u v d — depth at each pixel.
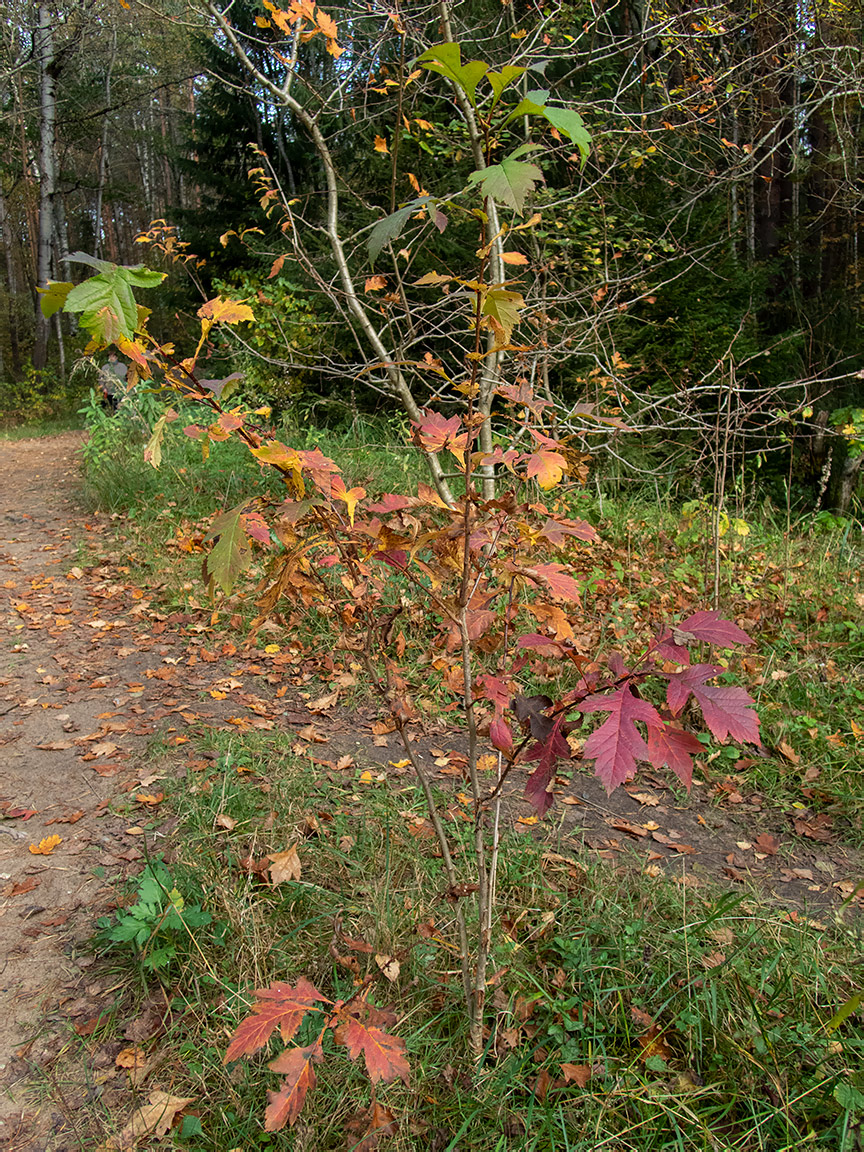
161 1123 1.72
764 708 3.67
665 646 1.33
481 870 1.77
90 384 22.06
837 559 5.71
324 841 2.63
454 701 3.76
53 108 17.78
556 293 6.27
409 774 3.21
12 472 10.80
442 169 6.71
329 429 8.50
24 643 4.64
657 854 2.77
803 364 8.75
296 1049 1.47
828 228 11.24
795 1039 1.88
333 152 8.61
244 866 2.47
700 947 2.21
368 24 5.07
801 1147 1.66
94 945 2.27
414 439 1.54
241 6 11.29
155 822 2.82
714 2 5.31
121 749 3.38
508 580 1.71
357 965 2.05
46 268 18.28
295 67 2.94
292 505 1.46
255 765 3.14
